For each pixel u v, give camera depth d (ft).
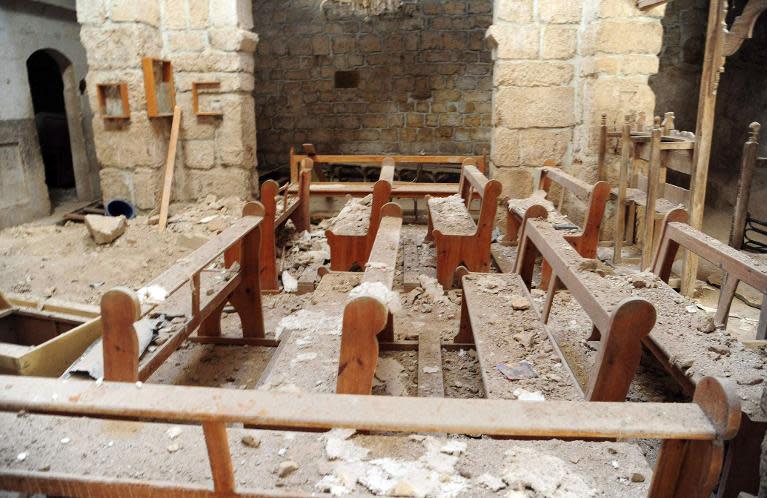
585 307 7.61
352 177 33.14
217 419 4.35
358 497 4.67
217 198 22.29
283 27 31.99
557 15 19.03
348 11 31.19
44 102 30.32
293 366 8.23
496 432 4.30
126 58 19.89
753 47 25.73
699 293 15.10
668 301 9.46
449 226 15.42
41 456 5.49
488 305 9.69
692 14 27.07
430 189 22.17
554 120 19.88
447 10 30.66
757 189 25.08
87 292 14.58
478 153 32.32
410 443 5.70
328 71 32.30
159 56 20.95
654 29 18.02
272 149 33.91
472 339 10.88
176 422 8.50
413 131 32.50
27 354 9.16
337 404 4.50
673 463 4.56
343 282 11.50
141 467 5.35
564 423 4.31
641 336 6.44
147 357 8.23
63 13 24.90
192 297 9.61
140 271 16.20
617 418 4.36
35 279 15.21
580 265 8.64
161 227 19.67
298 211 20.12
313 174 26.32
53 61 29.50
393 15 30.94
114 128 20.66
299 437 5.80
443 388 9.16
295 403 4.50
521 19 19.07
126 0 19.43
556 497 4.94
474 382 9.70
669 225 10.96
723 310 9.28
